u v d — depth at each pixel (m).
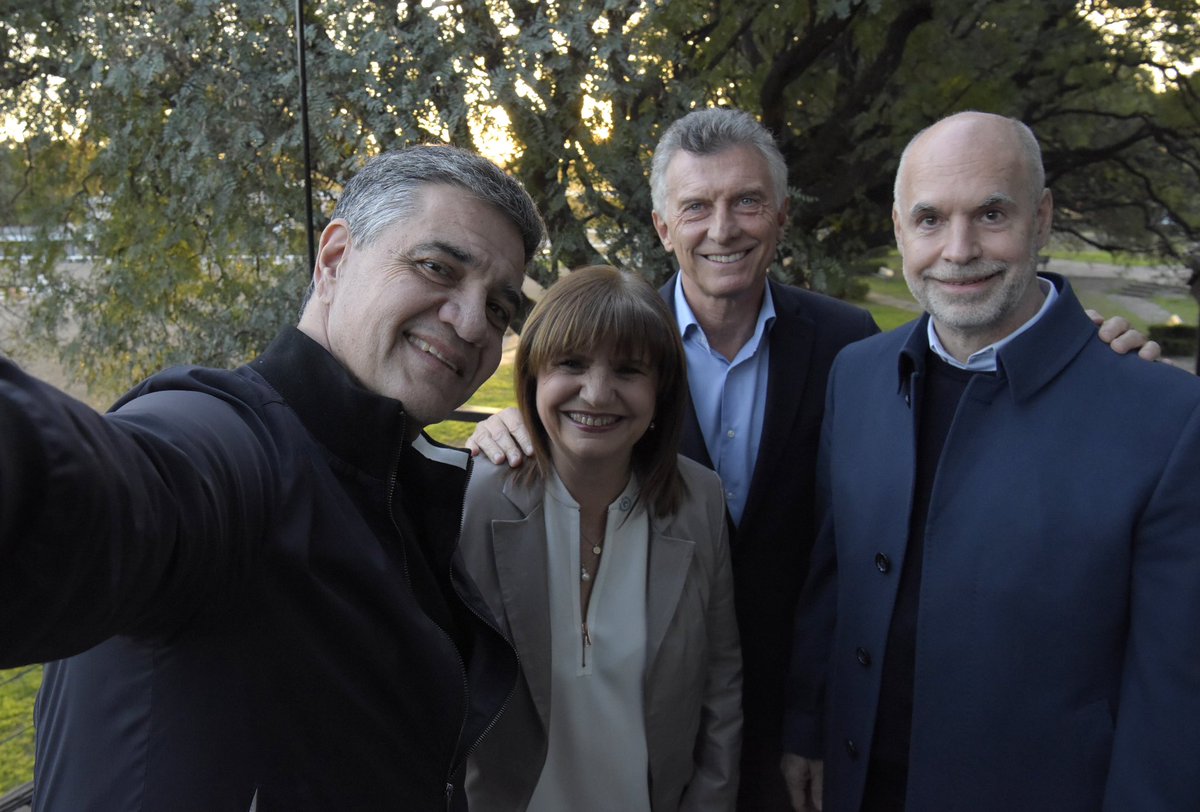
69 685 0.70
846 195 4.67
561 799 1.41
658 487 1.45
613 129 3.42
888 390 1.51
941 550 1.32
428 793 0.86
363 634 0.78
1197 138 5.28
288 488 0.75
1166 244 5.83
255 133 3.19
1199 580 1.12
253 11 3.15
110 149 3.71
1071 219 6.00
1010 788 1.26
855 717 1.48
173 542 0.59
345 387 0.83
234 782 0.68
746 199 1.71
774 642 1.82
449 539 0.97
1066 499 1.22
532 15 3.10
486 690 0.99
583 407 1.33
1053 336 1.29
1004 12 4.43
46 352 4.36
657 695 1.42
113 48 3.39
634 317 1.32
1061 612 1.22
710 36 4.17
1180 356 5.40
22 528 0.48
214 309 4.16
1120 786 1.17
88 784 0.67
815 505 1.79
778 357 1.80
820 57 4.72
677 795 1.49
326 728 0.75
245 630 0.70
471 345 0.87
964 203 1.26
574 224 3.56
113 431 0.55
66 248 4.29
